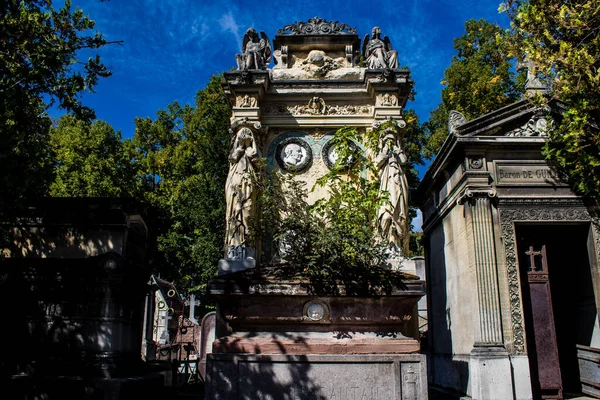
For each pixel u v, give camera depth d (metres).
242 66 14.48
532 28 11.52
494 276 12.02
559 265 14.55
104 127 32.00
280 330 9.75
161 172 36.19
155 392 13.88
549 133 12.48
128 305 13.92
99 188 29.66
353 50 15.02
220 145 30.59
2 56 10.52
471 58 23.98
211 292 9.66
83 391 11.64
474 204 12.50
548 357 12.69
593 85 10.98
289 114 14.27
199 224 29.97
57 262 13.16
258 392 8.97
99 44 11.67
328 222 10.90
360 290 9.61
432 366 15.83
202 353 17.39
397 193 12.63
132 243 14.80
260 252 13.11
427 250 17.31
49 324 12.83
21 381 11.80
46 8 11.80
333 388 9.00
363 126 14.12
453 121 13.31
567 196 12.70
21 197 11.15
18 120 10.57
